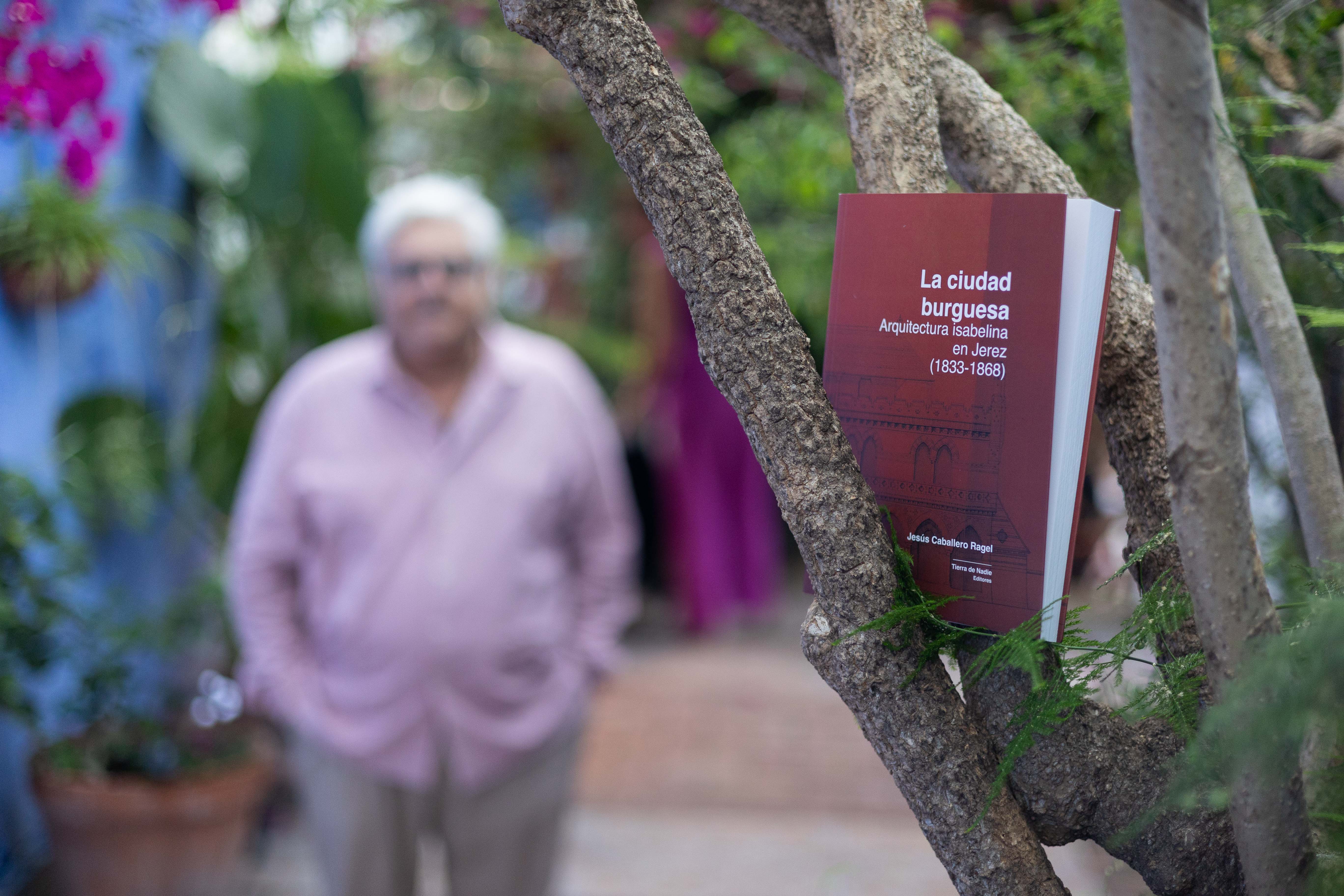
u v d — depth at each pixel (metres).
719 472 5.66
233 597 2.09
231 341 4.19
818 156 2.03
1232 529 0.48
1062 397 0.56
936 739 0.56
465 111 5.59
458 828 2.04
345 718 1.97
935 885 3.05
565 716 2.08
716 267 0.55
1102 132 1.02
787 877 3.10
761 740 4.18
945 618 0.59
